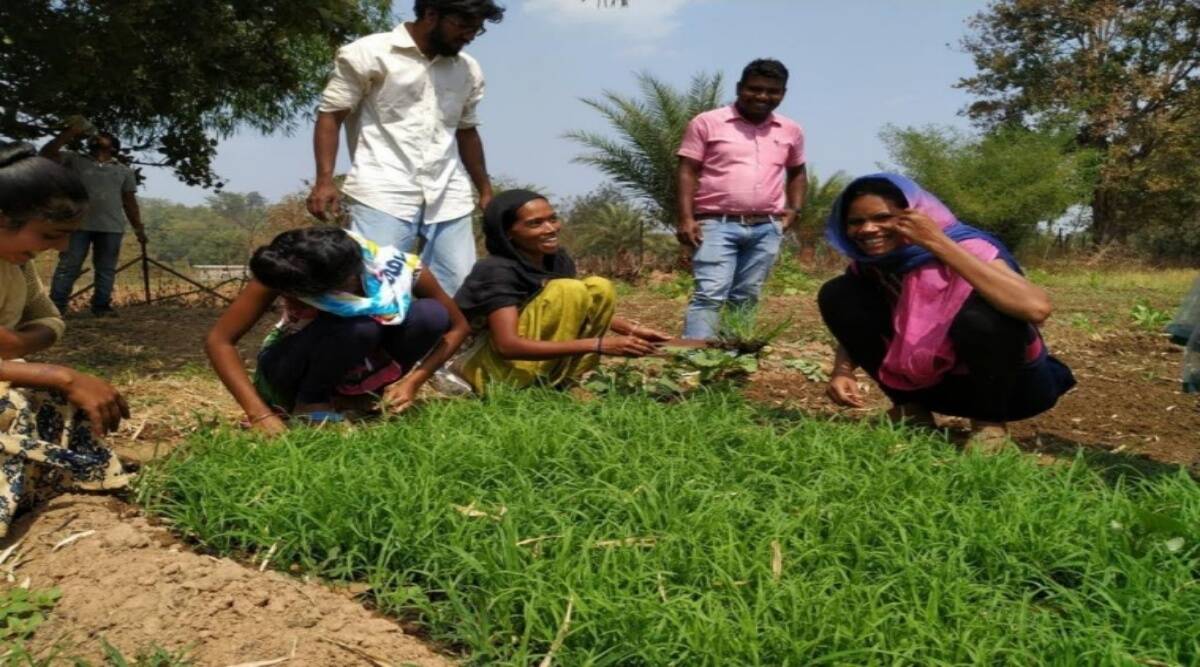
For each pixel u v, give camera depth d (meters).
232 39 11.37
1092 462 4.72
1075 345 9.86
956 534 3.16
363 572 3.14
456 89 5.59
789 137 6.65
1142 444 5.39
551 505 3.28
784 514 3.24
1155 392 6.89
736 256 6.61
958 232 4.27
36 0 9.09
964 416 4.74
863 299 4.71
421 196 5.52
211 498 3.39
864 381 6.82
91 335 9.02
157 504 3.47
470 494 3.39
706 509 3.28
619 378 5.41
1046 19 36.59
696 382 5.64
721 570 2.82
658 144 20.84
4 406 3.26
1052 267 29.41
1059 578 3.10
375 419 4.66
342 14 10.50
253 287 4.23
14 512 3.27
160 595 2.88
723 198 6.45
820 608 2.66
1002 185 29.12
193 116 12.91
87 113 11.40
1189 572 2.94
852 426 4.29
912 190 4.27
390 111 5.43
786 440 3.96
